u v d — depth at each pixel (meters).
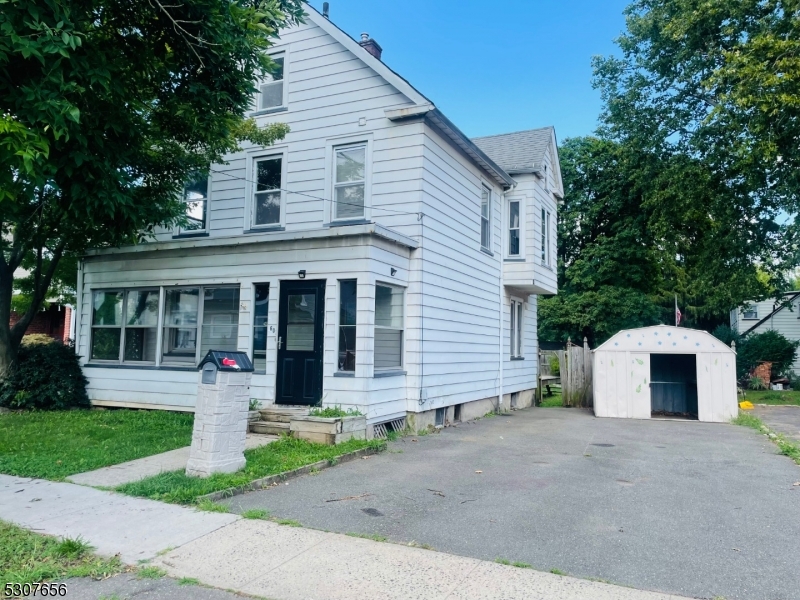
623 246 29.17
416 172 11.55
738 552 4.97
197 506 5.98
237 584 4.23
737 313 35.06
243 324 11.14
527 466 8.45
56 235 12.07
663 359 16.64
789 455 9.51
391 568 4.50
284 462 7.81
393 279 10.95
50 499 6.19
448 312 12.82
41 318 22.78
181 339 12.12
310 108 12.74
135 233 10.35
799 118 17.06
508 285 16.47
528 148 17.55
